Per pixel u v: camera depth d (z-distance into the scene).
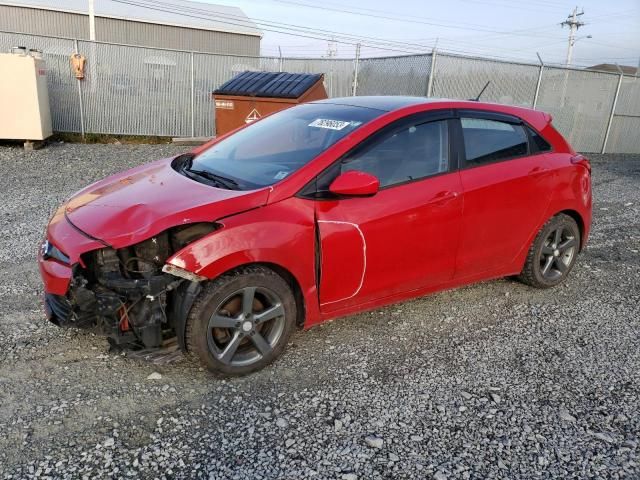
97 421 2.84
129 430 2.79
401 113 3.82
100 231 3.11
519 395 3.26
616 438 2.89
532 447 2.79
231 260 3.06
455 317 4.31
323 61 15.12
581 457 2.73
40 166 9.55
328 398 3.14
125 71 13.48
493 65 13.62
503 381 3.41
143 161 10.71
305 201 3.35
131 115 13.81
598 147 16.45
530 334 4.08
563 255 4.92
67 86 13.00
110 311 2.97
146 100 13.86
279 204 3.28
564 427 2.97
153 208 3.19
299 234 3.28
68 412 2.90
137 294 2.97
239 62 14.63
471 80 13.41
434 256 3.92
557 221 4.71
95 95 13.34
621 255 6.10
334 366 3.49
